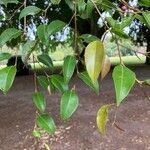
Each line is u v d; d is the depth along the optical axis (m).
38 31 0.38
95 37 0.40
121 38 0.34
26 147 2.26
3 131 2.58
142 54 0.34
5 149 2.25
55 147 2.22
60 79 0.42
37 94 0.42
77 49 0.40
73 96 0.37
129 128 2.51
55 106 3.30
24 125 2.73
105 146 2.23
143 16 0.35
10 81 0.35
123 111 2.94
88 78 0.38
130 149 2.17
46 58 0.46
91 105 3.37
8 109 3.32
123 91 0.28
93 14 0.44
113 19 0.35
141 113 2.89
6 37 0.40
